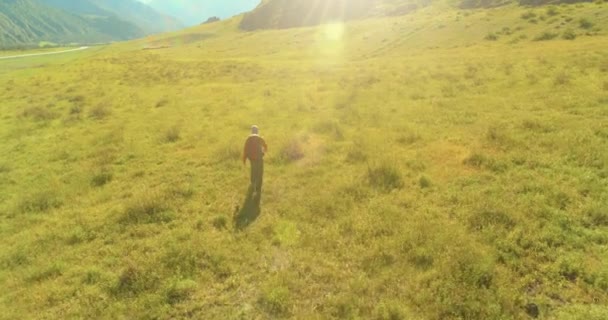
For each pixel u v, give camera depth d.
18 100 34.38
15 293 8.52
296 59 55.50
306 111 22.88
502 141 14.20
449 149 14.34
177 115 24.92
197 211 11.55
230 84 35.44
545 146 13.52
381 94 25.12
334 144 16.27
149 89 35.53
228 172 14.48
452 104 20.89
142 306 7.58
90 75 45.81
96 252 9.83
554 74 24.52
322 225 10.08
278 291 7.55
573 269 7.48
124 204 12.27
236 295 7.80
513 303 6.76
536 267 7.67
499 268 7.69
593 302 6.78
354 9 109.12
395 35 60.88
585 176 10.86
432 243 8.59
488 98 21.27
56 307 7.92
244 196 12.34
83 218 11.70
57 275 9.11
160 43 122.44
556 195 10.00
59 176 16.08
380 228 9.46
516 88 22.80
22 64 75.06
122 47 119.50
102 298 8.04
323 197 11.45
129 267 8.66
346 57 53.28
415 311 6.87
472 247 8.20
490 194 10.62
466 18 59.19
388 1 106.38
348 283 7.76
